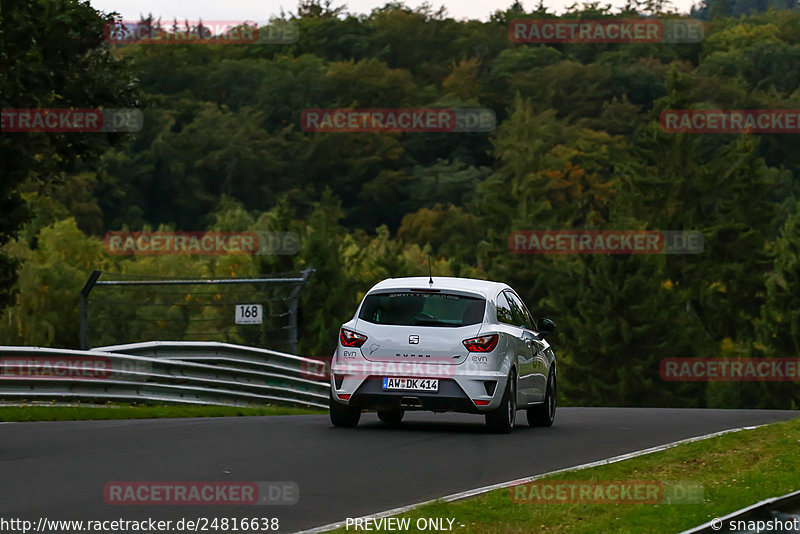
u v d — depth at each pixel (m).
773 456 39.06
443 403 47.81
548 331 55.84
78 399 66.00
